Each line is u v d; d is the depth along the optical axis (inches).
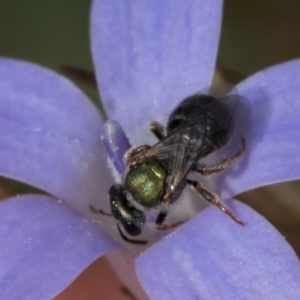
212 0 2.7
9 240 2.6
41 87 2.7
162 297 2.5
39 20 3.3
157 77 2.8
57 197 2.7
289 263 2.5
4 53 3.3
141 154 2.6
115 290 2.8
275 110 2.7
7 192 2.9
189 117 2.6
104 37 2.7
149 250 2.6
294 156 2.6
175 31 2.7
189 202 2.8
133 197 2.6
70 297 2.8
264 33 3.3
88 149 2.8
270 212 2.9
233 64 3.3
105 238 2.6
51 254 2.6
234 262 2.5
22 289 2.5
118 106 2.8
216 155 2.7
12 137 2.7
